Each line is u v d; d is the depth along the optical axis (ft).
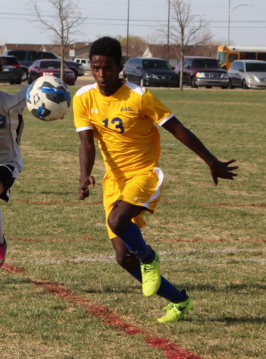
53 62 255.29
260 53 333.42
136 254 24.85
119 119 25.40
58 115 29.89
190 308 26.20
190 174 67.77
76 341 23.68
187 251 38.27
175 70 276.62
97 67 24.54
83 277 32.24
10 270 33.22
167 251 38.17
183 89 247.29
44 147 85.25
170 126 25.04
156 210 50.03
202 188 60.08
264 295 30.25
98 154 80.33
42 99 29.27
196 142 24.94
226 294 30.17
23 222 44.21
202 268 34.65
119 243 25.84
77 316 26.40
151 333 24.93
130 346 23.41
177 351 23.04
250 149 87.66
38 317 26.18
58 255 36.52
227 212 50.03
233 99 192.65
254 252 38.42
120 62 24.94
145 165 26.25
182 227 44.96
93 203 52.01
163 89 243.60
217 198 55.52
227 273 33.91
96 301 28.50
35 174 64.75
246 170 71.36
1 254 29.55
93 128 26.55
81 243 39.22
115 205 25.21
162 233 43.14
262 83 246.27
